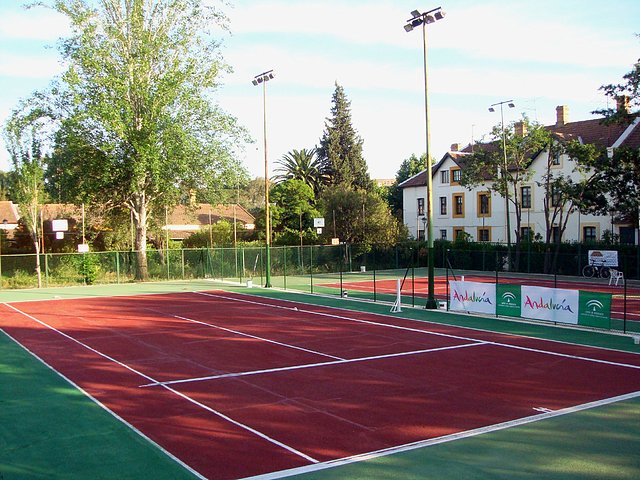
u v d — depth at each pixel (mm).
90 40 39688
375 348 17750
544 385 13234
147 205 45406
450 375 14250
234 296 33594
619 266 41562
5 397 12703
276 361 16016
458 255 53062
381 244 51438
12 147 40719
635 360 15836
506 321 22875
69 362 16297
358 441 9648
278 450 9258
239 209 79688
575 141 43250
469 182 48938
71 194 42000
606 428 10250
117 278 43094
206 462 8781
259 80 36031
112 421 10898
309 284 40562
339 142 79625
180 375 14531
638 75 35750
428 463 8664
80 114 38469
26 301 32375
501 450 9188
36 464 8797
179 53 42281
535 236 50406
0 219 65750
